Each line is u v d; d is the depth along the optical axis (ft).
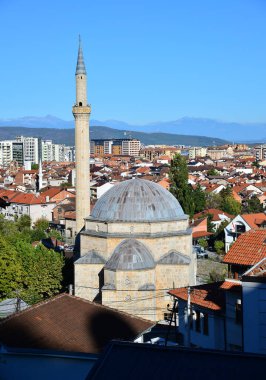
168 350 93.81
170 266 234.38
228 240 407.03
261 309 126.82
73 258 287.07
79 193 336.90
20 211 588.91
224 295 163.73
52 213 582.76
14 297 262.88
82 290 239.71
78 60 345.72
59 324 143.23
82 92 342.44
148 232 234.99
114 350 94.68
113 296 225.56
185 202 471.62
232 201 546.67
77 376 119.34
